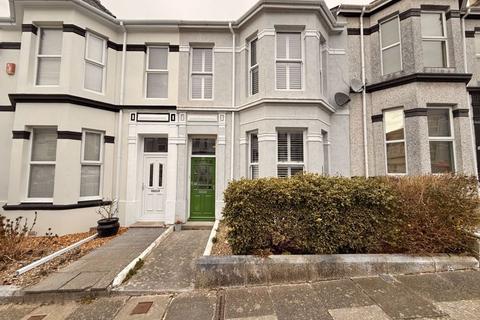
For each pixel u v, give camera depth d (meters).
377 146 7.98
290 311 3.14
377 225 4.30
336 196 4.25
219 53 8.28
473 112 7.90
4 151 7.52
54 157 7.12
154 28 8.16
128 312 3.26
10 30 7.79
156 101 8.11
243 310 3.20
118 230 7.07
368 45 8.41
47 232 6.59
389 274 3.99
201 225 7.51
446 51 7.45
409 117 7.28
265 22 7.32
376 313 3.02
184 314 3.17
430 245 4.24
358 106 8.30
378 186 4.42
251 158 7.90
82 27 7.32
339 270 3.97
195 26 8.13
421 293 3.43
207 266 3.90
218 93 8.17
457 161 7.14
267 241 4.25
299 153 7.38
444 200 4.30
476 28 8.22
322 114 7.54
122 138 8.01
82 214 7.07
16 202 6.78
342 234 4.25
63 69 7.01
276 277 3.91
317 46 7.40
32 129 7.11
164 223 7.75
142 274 4.29
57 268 4.48
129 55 8.22
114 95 8.05
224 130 8.05
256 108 7.46
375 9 8.15
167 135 8.21
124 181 7.93
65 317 3.21
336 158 8.05
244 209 4.21
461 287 3.55
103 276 4.12
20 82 6.96
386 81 7.73
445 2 7.41
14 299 3.63
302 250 4.29
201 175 8.21
